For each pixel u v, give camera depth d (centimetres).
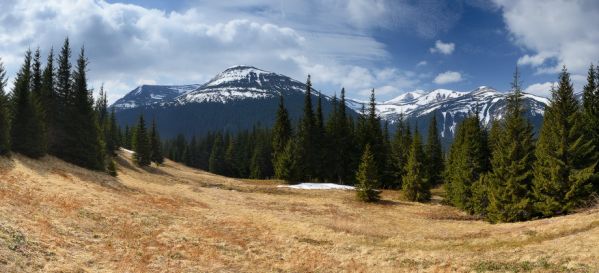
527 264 1920
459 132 6278
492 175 4075
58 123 5516
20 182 2994
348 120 8856
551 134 3625
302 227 3409
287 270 2159
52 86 5675
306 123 7862
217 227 3130
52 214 2375
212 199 4859
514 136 4034
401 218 4444
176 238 2539
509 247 2381
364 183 5419
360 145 7681
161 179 6919
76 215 2520
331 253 2572
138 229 2598
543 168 3591
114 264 1812
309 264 2288
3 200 2281
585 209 3262
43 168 3934
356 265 2278
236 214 3884
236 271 2047
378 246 2839
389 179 7562
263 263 2259
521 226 3114
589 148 3422
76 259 1753
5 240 1638
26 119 4397
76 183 3700
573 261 1802
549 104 3809
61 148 5419
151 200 3834
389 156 7769
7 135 3869
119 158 8538
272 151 10625
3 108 3872
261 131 13312
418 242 2964
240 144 12988
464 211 4828
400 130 8975
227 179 8475
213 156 13225
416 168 5734
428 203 5562
